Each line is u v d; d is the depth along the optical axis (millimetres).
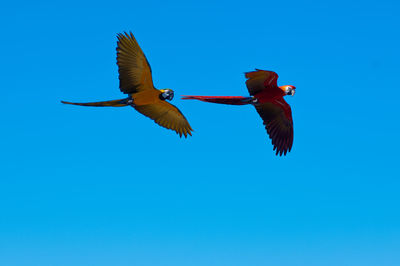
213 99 12656
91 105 12570
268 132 14344
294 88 13680
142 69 12797
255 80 12930
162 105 14125
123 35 12352
